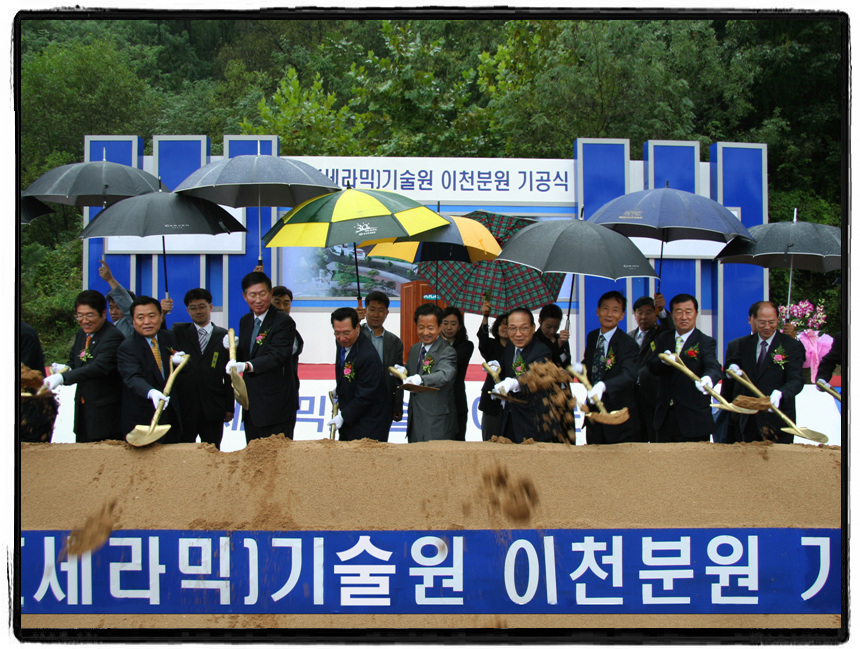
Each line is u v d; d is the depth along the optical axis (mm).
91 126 20500
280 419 4820
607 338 4516
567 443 4148
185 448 3764
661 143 10039
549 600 3678
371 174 9664
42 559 3660
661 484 3746
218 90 25328
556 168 9938
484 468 3742
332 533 3682
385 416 4605
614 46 16062
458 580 3676
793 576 3709
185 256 9469
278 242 4668
